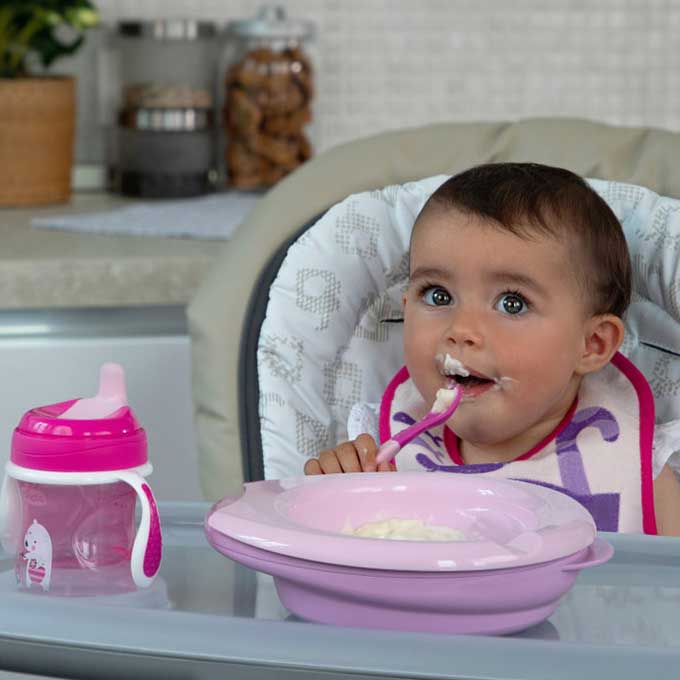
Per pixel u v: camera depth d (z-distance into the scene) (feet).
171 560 3.65
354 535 3.38
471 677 2.83
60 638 3.05
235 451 5.72
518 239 5.02
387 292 5.95
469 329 5.03
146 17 10.50
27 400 7.85
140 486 3.39
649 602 3.36
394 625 3.07
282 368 5.72
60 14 9.56
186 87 10.11
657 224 5.59
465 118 10.81
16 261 7.64
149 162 10.03
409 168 6.07
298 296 5.76
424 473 3.82
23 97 9.42
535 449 5.50
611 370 5.66
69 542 3.49
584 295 5.20
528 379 5.09
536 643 2.93
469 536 3.50
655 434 5.53
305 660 2.90
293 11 10.52
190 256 7.88
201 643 2.98
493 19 10.68
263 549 3.09
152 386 7.98
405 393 5.78
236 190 10.37
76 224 8.71
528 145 6.05
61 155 9.80
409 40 10.65
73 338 7.90
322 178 6.07
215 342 5.78
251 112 10.09
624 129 6.07
